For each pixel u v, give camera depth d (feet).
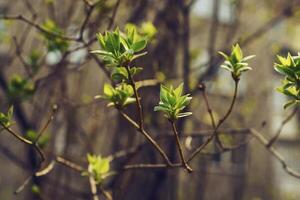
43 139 18.48
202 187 36.73
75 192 26.53
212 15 31.83
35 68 21.11
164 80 24.06
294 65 9.00
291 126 58.34
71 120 27.73
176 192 33.17
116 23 22.85
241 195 53.72
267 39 48.85
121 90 10.29
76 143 28.43
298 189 57.67
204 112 30.86
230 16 32.22
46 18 25.17
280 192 56.90
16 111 26.43
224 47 31.09
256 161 55.47
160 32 25.14
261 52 51.29
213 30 31.12
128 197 27.07
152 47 24.47
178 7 25.63
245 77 53.11
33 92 20.17
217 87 33.22
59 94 26.00
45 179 25.91
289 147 58.85
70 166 15.60
